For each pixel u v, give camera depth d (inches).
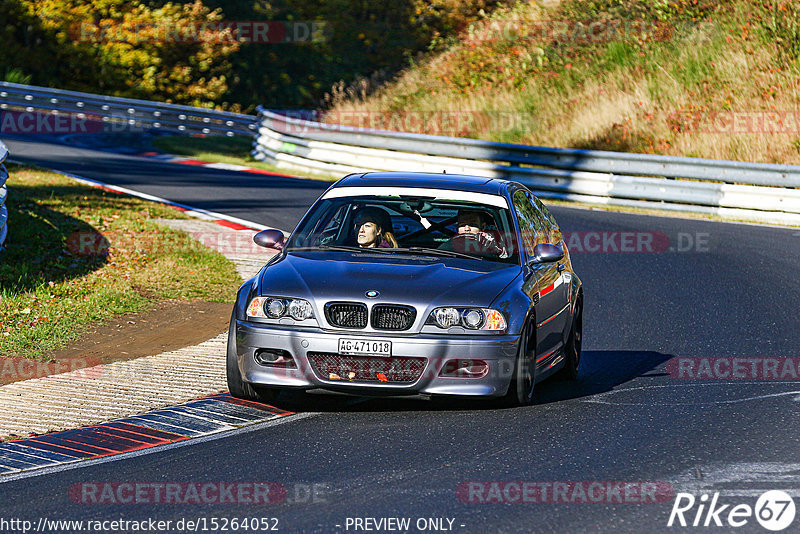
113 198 2613.2
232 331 1071.6
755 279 1977.1
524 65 4726.9
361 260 1123.3
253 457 906.1
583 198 3159.5
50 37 6358.3
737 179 2878.9
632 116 3946.9
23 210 2242.9
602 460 897.5
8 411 1053.8
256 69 7071.9
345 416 1053.8
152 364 1275.8
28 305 1520.7
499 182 1283.2
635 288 1916.8
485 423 1026.1
